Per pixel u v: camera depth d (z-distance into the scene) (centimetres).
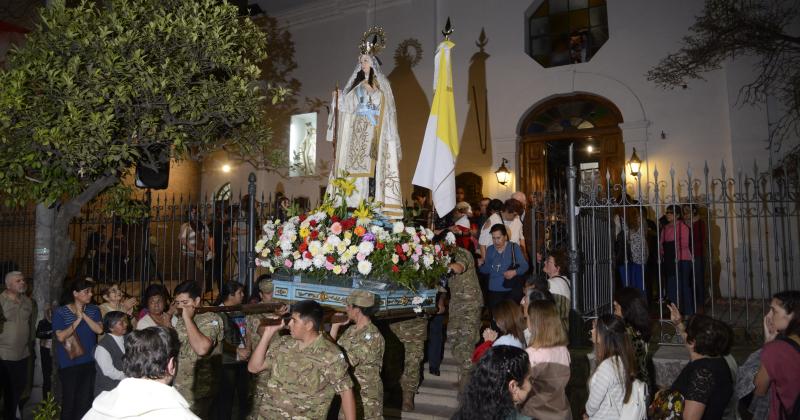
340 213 607
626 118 1190
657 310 953
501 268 745
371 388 483
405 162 1373
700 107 1136
